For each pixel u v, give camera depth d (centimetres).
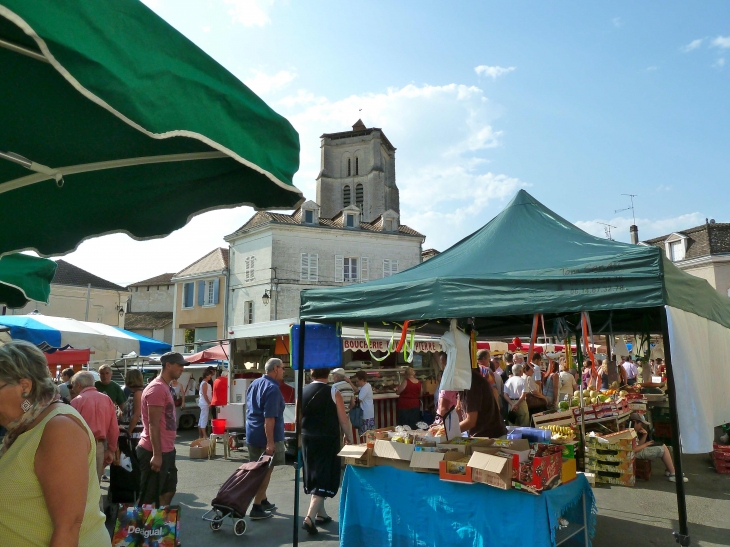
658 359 1577
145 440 516
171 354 523
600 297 402
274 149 167
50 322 855
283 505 670
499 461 395
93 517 201
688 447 415
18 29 124
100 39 122
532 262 459
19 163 181
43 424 188
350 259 3956
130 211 241
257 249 3844
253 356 1341
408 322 619
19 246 266
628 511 623
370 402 998
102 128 177
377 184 6594
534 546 384
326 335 830
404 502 460
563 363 1359
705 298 538
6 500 181
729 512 613
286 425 1045
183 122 137
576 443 789
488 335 968
